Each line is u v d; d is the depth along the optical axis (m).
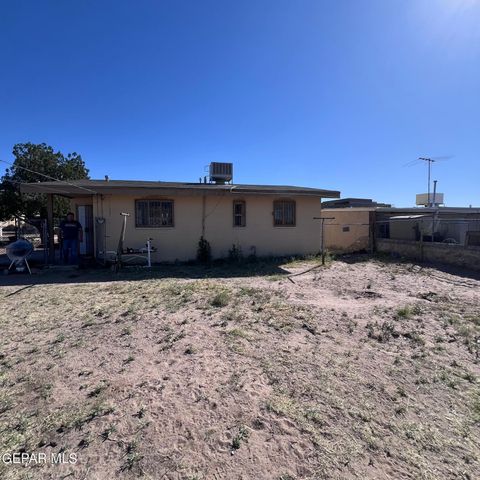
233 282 8.77
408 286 8.41
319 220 14.38
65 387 3.35
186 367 3.78
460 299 7.03
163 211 12.45
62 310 6.02
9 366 3.80
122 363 3.88
